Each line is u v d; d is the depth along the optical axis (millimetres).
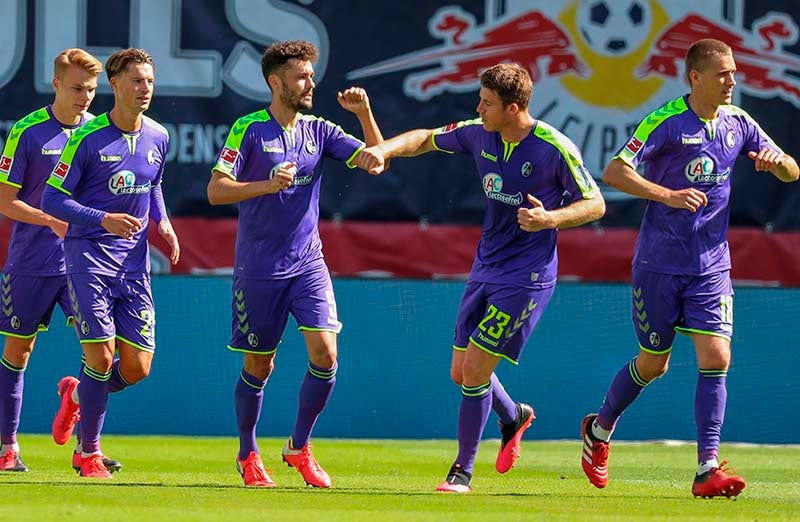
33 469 25797
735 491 21453
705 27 34562
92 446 23828
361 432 34406
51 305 25781
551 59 34469
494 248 22406
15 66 33781
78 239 23359
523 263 22203
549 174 21906
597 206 21594
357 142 22969
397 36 34281
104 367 23453
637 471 27750
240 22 34000
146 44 33844
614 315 34562
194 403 34219
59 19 33750
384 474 26250
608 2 34469
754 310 34688
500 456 24703
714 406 22078
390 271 34500
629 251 34562
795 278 34719
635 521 18031
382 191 34500
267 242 22562
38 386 33969
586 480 25781
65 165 22953
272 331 22969
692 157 22406
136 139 23531
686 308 22719
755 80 34750
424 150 23125
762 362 34719
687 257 22500
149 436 33938
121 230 22266
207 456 29266
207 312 34219
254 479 22781
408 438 34469
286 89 22188
